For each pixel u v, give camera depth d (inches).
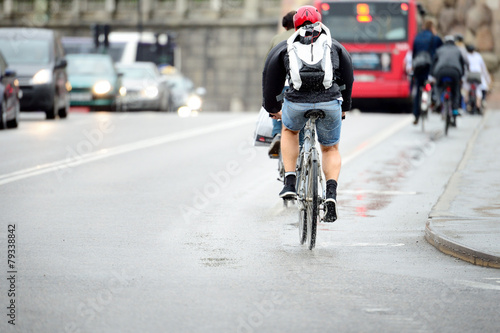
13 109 1875.0
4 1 5748.0
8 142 1589.6
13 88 1887.3
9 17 5748.0
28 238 767.1
